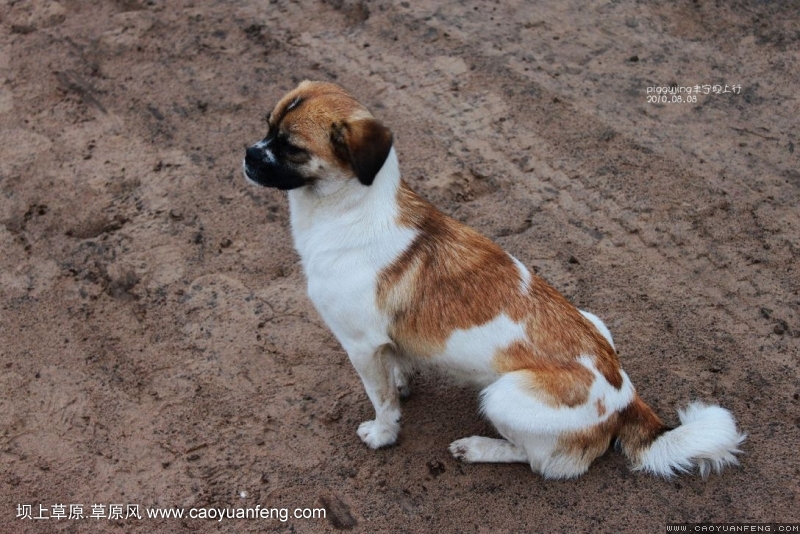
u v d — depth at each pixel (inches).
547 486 57.3
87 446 60.5
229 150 77.2
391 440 59.4
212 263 69.7
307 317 66.1
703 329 64.0
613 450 58.4
